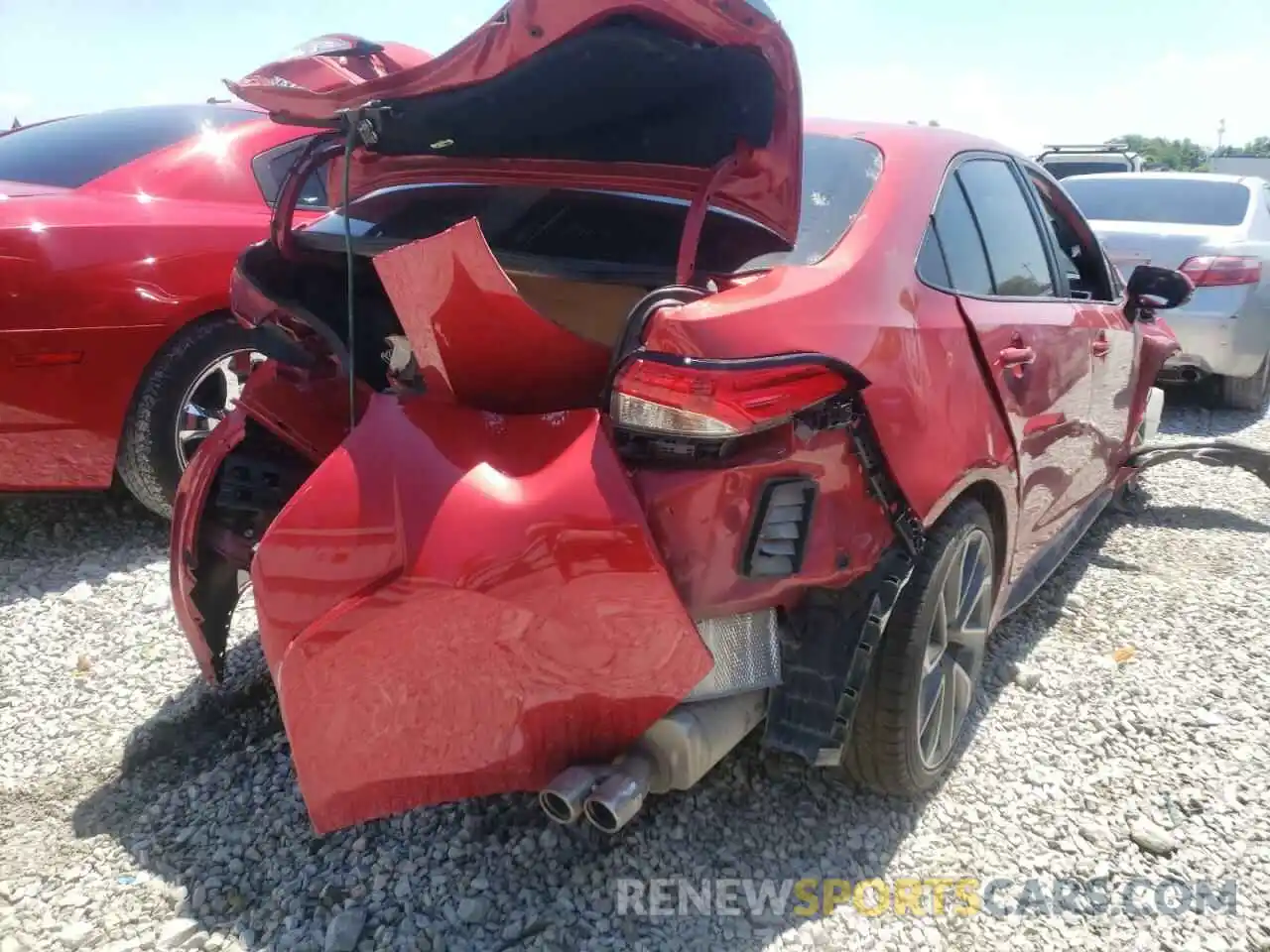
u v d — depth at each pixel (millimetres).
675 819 2527
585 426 1967
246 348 4180
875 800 2627
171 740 2914
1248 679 3318
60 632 3547
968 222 2832
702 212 2164
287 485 2742
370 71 2482
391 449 1987
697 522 1945
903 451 2207
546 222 2459
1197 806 2666
